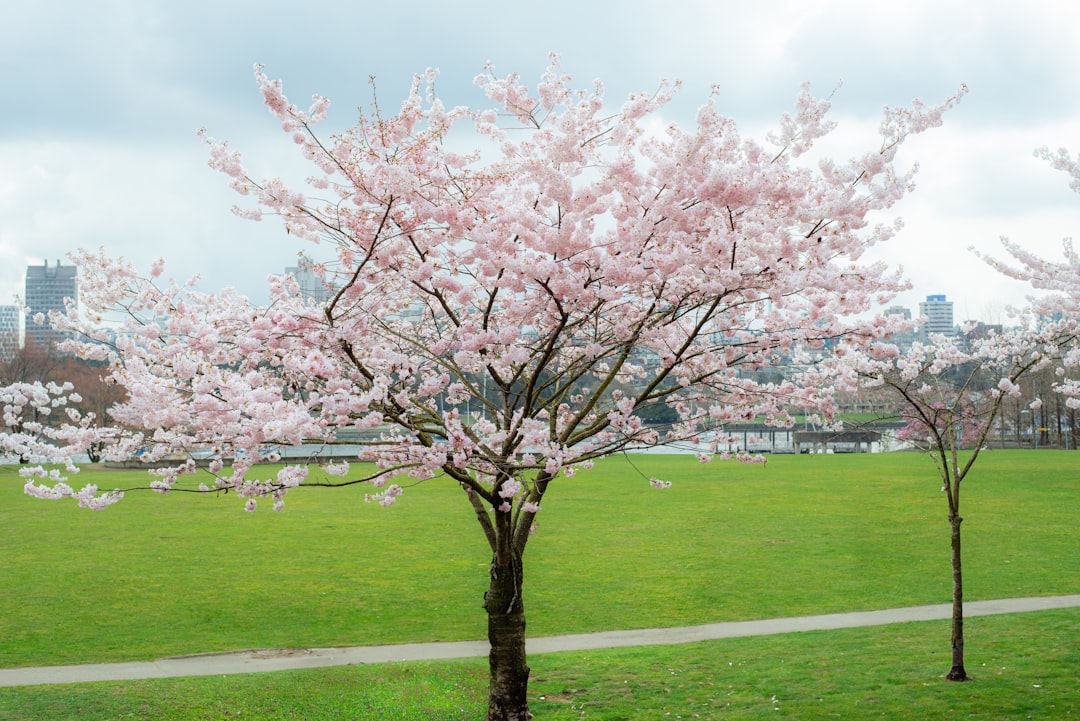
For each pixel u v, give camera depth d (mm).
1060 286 17125
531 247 10898
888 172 10547
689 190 10586
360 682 17000
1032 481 54594
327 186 11625
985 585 27547
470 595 28031
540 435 11766
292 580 30453
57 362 53188
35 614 25688
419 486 57875
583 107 10906
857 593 26938
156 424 10797
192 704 15531
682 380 13336
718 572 30906
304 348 11242
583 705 15281
